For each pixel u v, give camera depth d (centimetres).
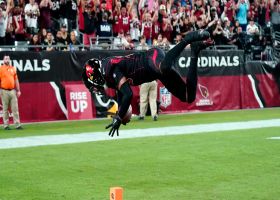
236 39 4409
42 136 2716
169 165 1925
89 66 1230
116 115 1191
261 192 1549
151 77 1207
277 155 2114
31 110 3400
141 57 1208
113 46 3797
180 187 1606
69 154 2161
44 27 3638
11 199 1482
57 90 3484
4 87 3028
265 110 4131
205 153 2159
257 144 2384
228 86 4153
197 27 4219
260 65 4312
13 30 3500
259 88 4300
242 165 1922
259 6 4778
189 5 4359
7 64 3033
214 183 1656
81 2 3716
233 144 2389
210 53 4062
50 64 3462
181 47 1163
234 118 3541
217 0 4559
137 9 4284
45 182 1678
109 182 1673
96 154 2156
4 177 1750
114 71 1204
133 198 1480
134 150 2245
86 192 1549
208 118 3559
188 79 1184
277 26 4816
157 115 3666
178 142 2458
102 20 3828
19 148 2323
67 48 3644
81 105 3566
